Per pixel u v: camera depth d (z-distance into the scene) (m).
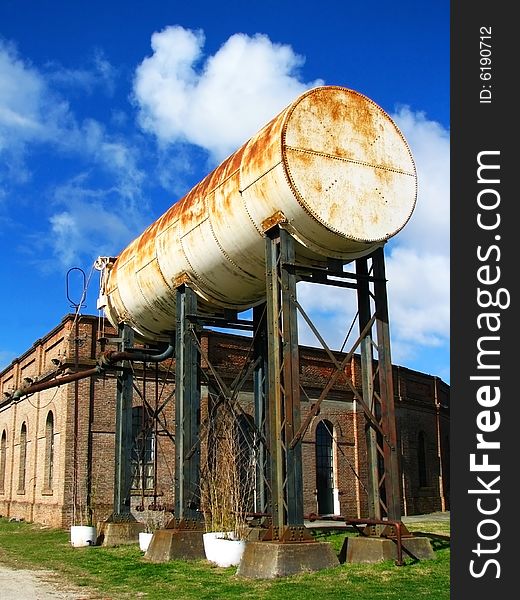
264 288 13.67
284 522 10.81
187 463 13.76
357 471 27.34
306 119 11.45
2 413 30.77
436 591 9.09
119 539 16.58
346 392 27.81
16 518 26.17
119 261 17.14
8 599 9.79
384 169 11.96
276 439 11.00
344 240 11.50
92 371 17.61
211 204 12.95
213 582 10.51
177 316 14.39
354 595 8.92
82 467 21.78
